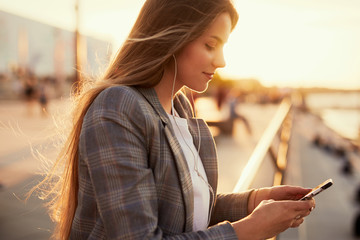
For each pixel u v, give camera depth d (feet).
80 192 3.16
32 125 37.88
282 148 10.32
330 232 32.96
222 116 46.42
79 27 57.16
